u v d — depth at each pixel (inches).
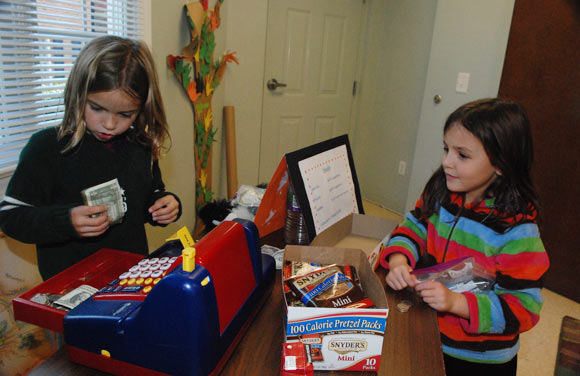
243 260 29.2
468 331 33.0
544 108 91.7
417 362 27.6
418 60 126.4
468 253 37.3
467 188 36.0
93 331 25.0
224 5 104.3
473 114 34.3
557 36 87.2
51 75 55.8
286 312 26.2
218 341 25.1
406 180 135.8
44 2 53.2
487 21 99.9
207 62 93.4
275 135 132.0
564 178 91.4
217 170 115.5
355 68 139.2
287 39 124.7
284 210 45.6
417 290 33.2
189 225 100.0
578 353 76.2
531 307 32.7
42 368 26.1
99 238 41.8
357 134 148.0
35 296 28.7
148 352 24.4
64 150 37.2
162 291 23.2
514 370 38.4
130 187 42.8
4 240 48.2
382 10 135.8
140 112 39.8
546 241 96.4
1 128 50.1
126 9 68.0
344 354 26.0
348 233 42.6
